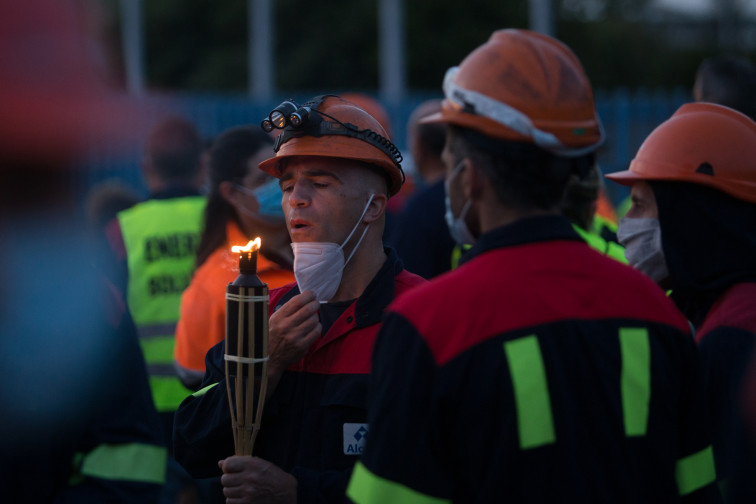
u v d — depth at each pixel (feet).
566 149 8.93
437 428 8.18
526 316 8.43
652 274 13.71
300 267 11.64
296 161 11.82
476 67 9.16
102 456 10.22
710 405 11.23
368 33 177.99
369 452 8.29
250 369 10.88
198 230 24.91
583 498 8.22
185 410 12.09
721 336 11.56
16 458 7.68
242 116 74.18
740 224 12.84
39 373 6.72
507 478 8.14
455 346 8.25
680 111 14.05
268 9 138.62
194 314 19.30
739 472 9.23
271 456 11.61
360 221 11.82
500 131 8.83
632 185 13.92
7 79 2.52
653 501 8.85
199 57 194.80
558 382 8.32
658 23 265.75
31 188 3.51
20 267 3.98
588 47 209.87
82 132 2.57
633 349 8.80
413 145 29.45
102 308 9.07
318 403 11.51
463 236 9.93
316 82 180.45
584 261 9.04
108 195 28.35
